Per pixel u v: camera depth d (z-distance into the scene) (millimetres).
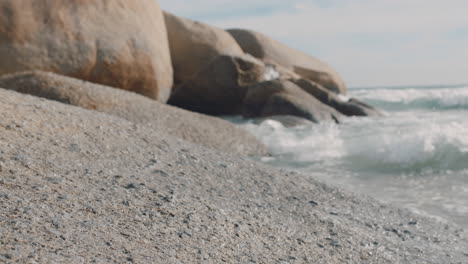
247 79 12234
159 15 11039
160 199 2547
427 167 5145
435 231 2980
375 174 4949
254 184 3547
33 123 3438
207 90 12227
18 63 7992
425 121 9422
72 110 4375
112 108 6379
